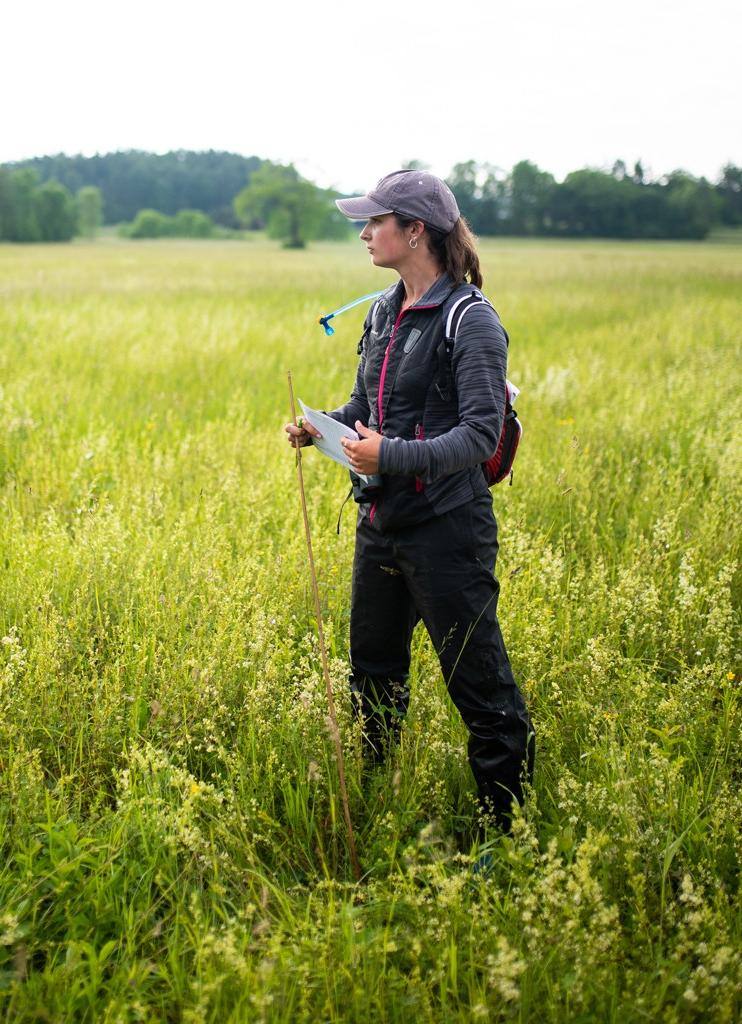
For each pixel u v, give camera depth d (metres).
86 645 3.51
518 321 15.71
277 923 2.33
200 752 3.06
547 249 82.19
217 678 3.18
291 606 3.95
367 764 3.07
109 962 2.27
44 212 121.69
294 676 3.34
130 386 8.69
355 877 2.62
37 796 2.65
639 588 4.02
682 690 3.27
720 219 126.50
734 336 13.20
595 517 5.21
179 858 2.60
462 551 2.66
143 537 4.39
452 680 2.76
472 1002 2.08
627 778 2.78
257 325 13.62
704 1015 2.06
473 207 125.19
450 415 2.64
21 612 3.68
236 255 64.06
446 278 2.65
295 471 5.31
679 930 2.25
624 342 12.46
